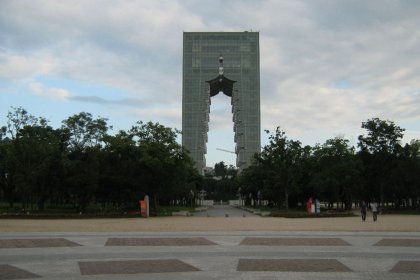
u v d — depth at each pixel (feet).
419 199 312.09
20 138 210.79
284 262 60.13
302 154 267.18
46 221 152.56
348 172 247.50
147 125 227.61
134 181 216.95
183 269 55.06
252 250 72.64
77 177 206.08
